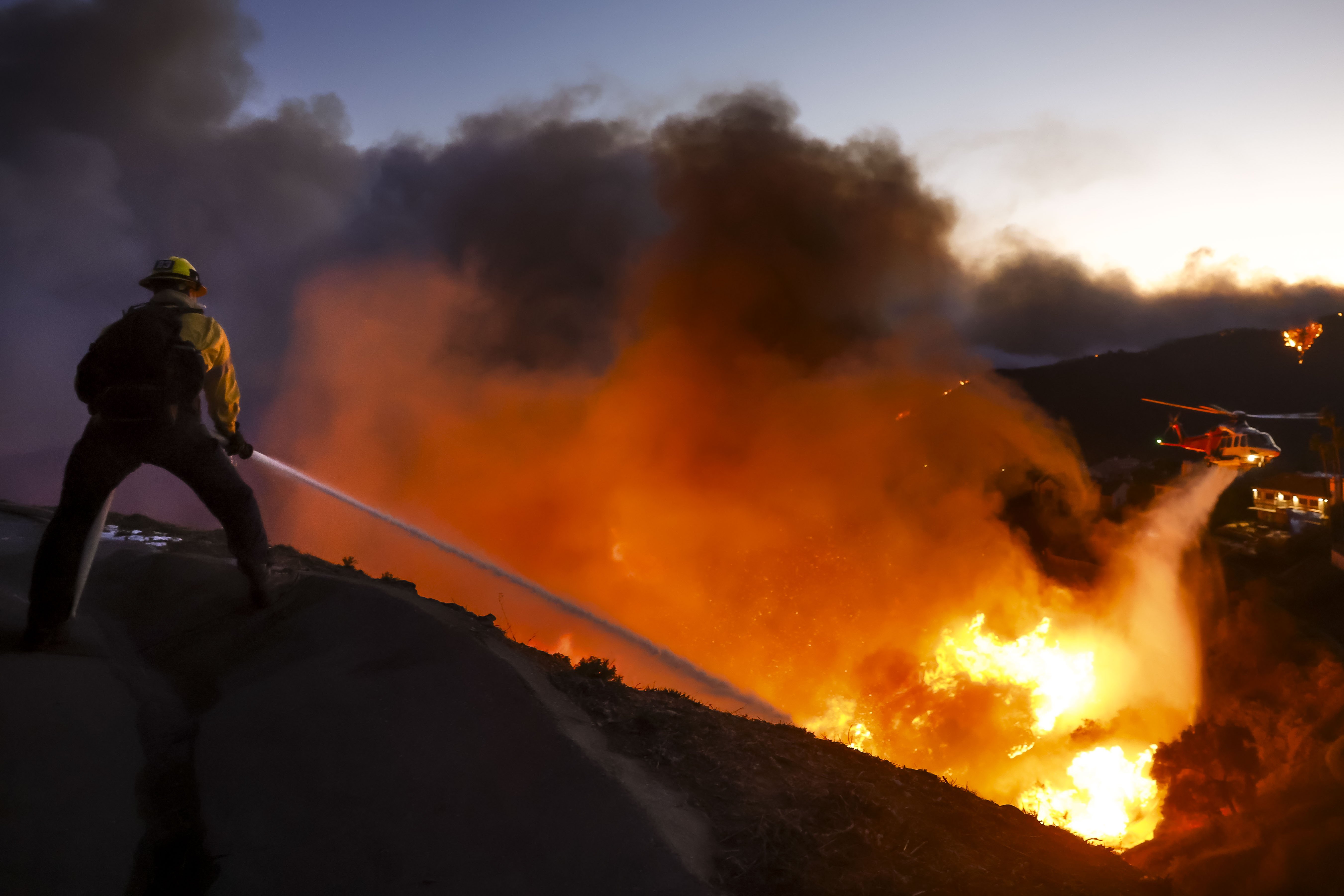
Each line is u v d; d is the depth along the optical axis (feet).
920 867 9.71
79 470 10.80
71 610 10.84
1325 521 156.04
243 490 12.15
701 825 9.41
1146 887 10.98
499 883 7.84
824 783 11.60
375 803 8.80
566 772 9.37
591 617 39.09
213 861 7.99
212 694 10.83
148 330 11.00
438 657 11.39
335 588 13.21
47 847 7.73
